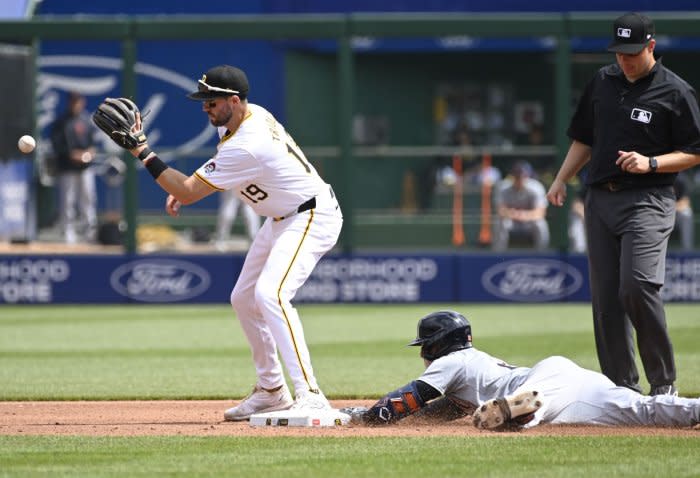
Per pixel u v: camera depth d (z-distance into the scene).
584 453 20.67
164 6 76.62
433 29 59.66
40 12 75.75
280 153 24.78
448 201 66.19
